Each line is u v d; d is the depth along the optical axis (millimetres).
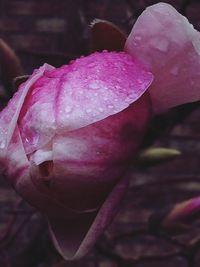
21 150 423
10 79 586
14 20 1403
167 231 633
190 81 450
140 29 448
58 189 423
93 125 426
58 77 437
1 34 1399
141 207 1346
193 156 1340
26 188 427
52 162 423
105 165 427
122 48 469
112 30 468
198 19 1271
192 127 1412
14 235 779
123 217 1338
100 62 443
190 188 1356
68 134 419
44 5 1396
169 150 565
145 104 450
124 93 430
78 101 422
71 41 697
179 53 445
